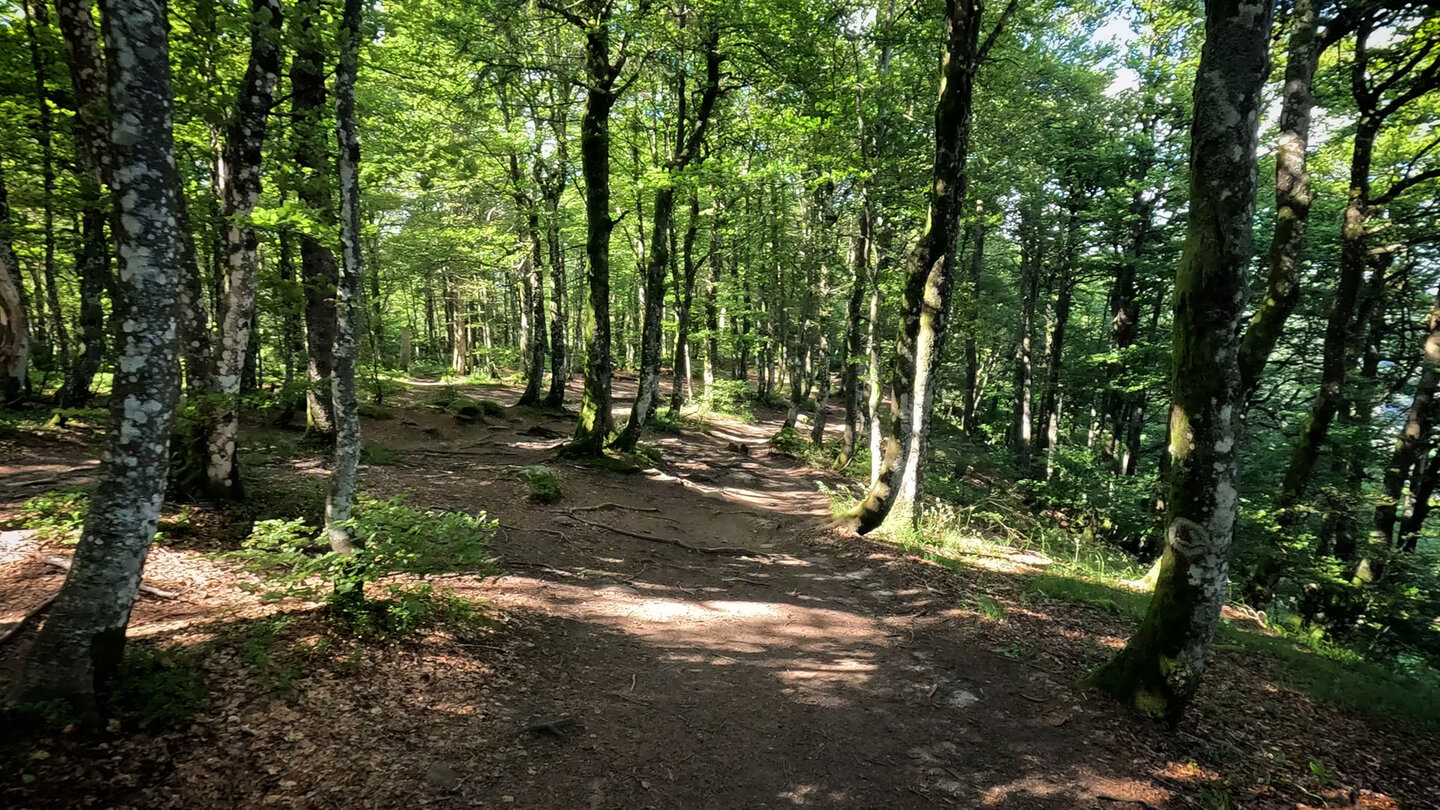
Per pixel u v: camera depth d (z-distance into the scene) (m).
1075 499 17.19
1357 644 10.46
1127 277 18.47
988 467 21.95
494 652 5.41
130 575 3.58
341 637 4.86
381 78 13.20
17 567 5.27
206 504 7.10
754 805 3.97
